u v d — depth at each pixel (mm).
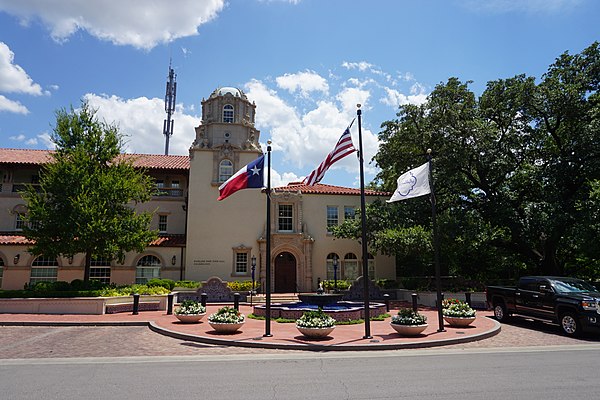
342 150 14711
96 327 16938
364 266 13750
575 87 24906
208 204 31250
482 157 26734
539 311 15859
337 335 13875
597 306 13594
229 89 34000
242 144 32562
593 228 21953
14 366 9750
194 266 30250
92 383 7969
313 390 7406
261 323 17125
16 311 20250
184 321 17047
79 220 22172
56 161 25203
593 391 7242
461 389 7422
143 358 10734
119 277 29812
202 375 8688
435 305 24906
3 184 31234
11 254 28688
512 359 10492
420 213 28297
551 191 25703
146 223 25281
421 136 27250
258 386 7711
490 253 29250
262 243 31141
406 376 8523
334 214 33344
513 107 26766
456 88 28562
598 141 24234
